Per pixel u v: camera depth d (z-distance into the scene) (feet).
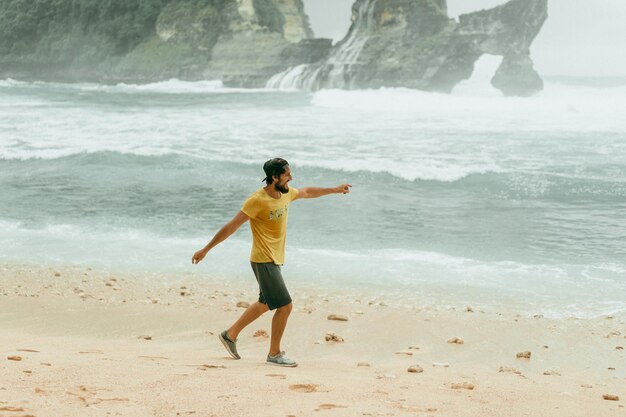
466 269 33.14
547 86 232.32
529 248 37.06
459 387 15.66
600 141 76.33
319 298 28.68
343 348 22.02
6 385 12.48
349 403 12.94
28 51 369.91
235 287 30.55
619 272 32.37
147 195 51.60
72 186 54.95
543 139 78.59
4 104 139.44
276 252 17.97
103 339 22.30
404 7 214.48
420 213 45.75
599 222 42.78
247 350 21.11
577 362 20.80
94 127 93.25
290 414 11.74
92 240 38.96
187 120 103.55
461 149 71.46
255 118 106.42
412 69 203.51
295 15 343.05
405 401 13.52
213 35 314.35
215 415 11.48
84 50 353.92
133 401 12.06
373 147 73.31
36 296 28.32
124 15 350.64
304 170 60.08
